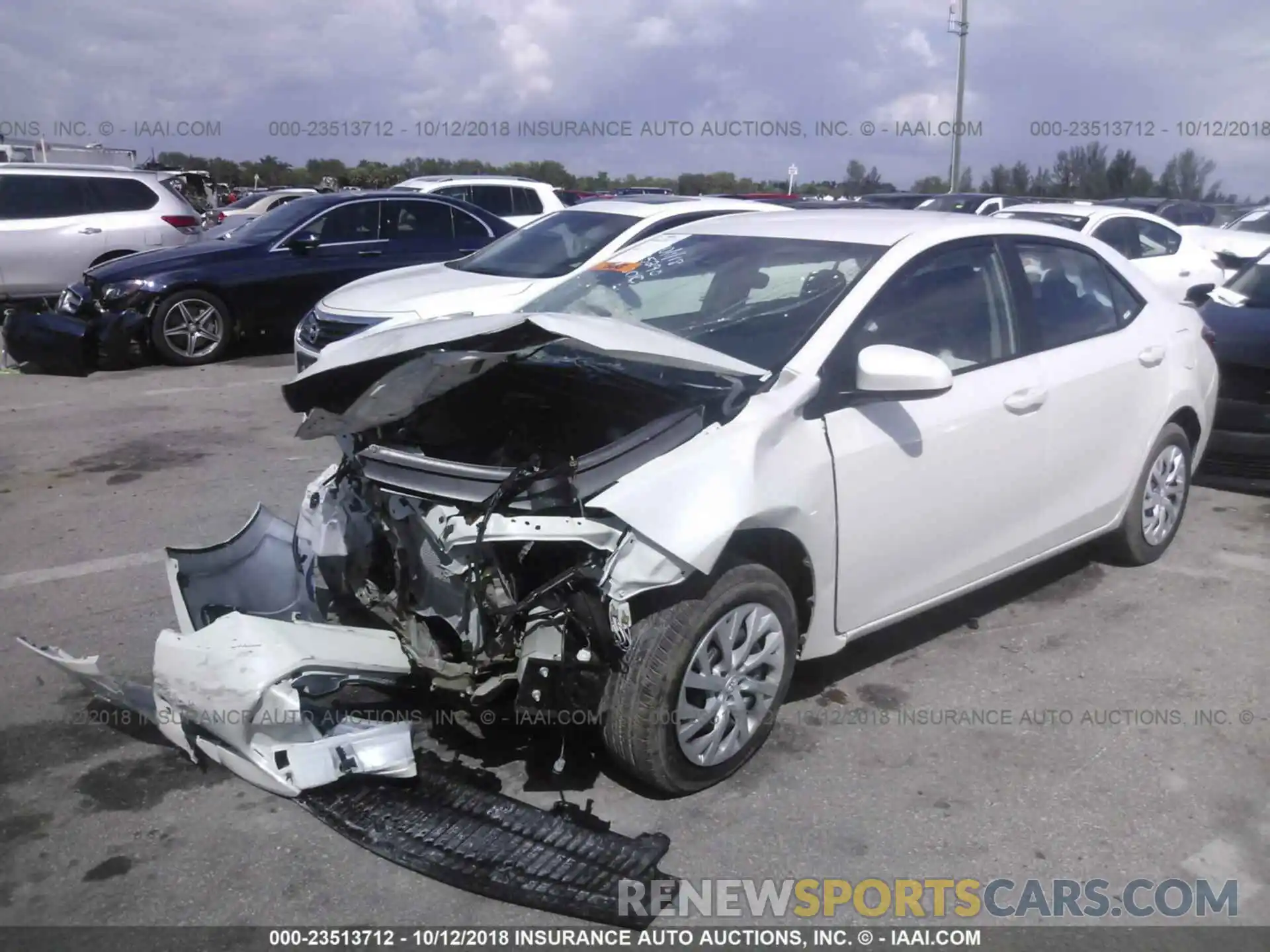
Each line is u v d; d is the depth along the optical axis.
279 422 8.38
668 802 3.48
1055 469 4.55
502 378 3.96
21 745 3.79
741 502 3.26
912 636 4.68
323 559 3.80
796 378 3.62
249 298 11.20
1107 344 4.85
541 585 3.31
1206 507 6.40
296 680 3.26
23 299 12.56
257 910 2.98
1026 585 5.21
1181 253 11.49
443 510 3.29
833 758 3.74
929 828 3.37
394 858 3.14
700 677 3.37
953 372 4.13
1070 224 10.97
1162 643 4.62
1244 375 6.49
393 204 11.91
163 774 3.63
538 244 9.02
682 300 4.35
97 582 5.20
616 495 3.13
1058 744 3.84
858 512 3.71
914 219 4.60
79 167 12.93
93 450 7.50
